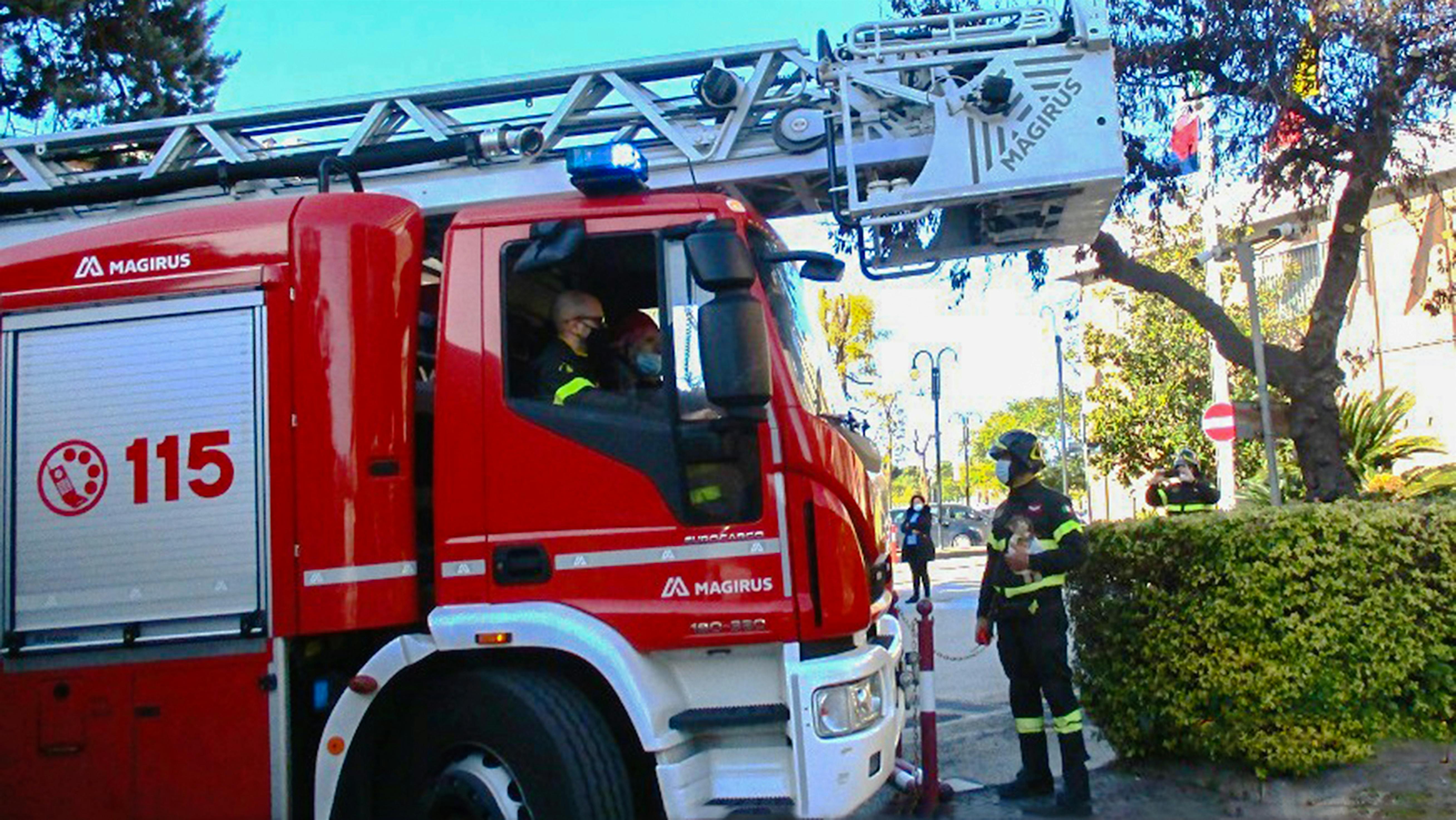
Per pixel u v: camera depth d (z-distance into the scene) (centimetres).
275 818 461
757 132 608
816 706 438
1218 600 608
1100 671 673
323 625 465
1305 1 803
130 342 488
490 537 464
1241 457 1981
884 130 592
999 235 612
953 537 3228
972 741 808
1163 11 830
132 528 479
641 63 606
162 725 470
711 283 440
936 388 2361
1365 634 596
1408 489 1436
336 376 477
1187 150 885
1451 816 541
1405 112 818
